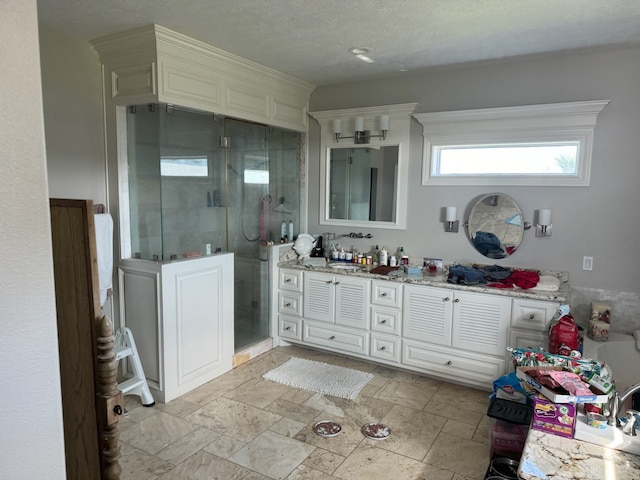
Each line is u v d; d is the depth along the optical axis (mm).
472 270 3598
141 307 3330
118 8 2623
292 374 3809
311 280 4203
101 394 1434
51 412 954
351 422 3049
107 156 3371
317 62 3725
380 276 3832
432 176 4074
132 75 3174
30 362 909
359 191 4480
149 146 3254
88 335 1447
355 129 4344
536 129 3596
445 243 4078
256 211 4242
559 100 3535
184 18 2775
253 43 3242
